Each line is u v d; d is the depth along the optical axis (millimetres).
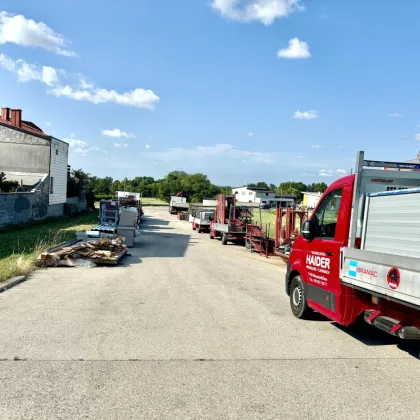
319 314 7156
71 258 13258
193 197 109000
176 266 14148
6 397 3988
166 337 6020
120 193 59969
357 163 5602
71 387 4246
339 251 5859
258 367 4934
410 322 4859
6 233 22609
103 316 7129
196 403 3955
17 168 35219
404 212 4520
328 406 3953
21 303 7992
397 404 4020
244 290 9969
